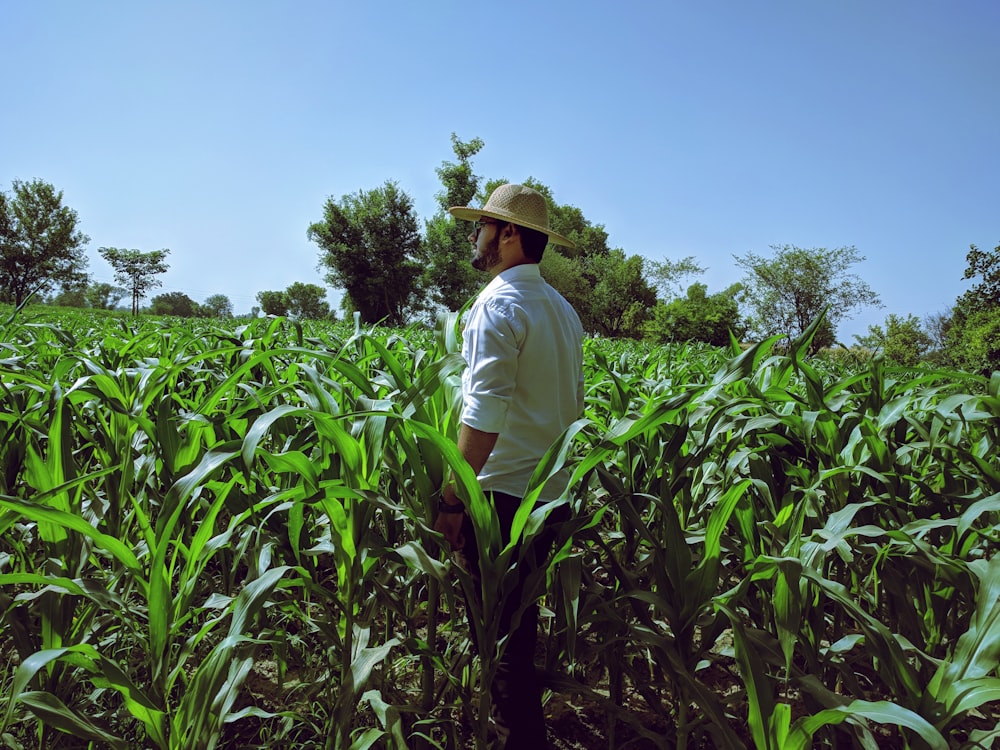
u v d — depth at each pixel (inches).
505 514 73.9
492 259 77.3
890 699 85.8
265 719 82.9
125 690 53.6
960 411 93.7
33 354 140.3
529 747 71.8
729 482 86.7
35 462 67.9
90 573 90.0
